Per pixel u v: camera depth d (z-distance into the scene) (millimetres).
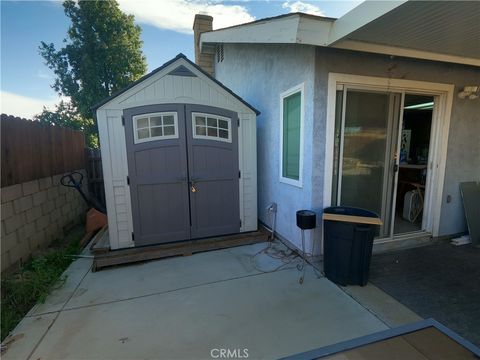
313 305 2361
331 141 3021
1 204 2787
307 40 2471
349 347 1314
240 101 3783
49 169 3986
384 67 3090
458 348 1297
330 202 3125
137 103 3338
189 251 3506
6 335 2012
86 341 1949
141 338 1979
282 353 1821
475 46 2664
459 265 3086
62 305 2414
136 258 3264
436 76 3346
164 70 3385
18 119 3209
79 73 14836
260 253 3529
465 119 3645
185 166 3600
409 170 5098
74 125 15781
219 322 2154
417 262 3170
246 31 3357
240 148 3887
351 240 2578
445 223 3832
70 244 3863
